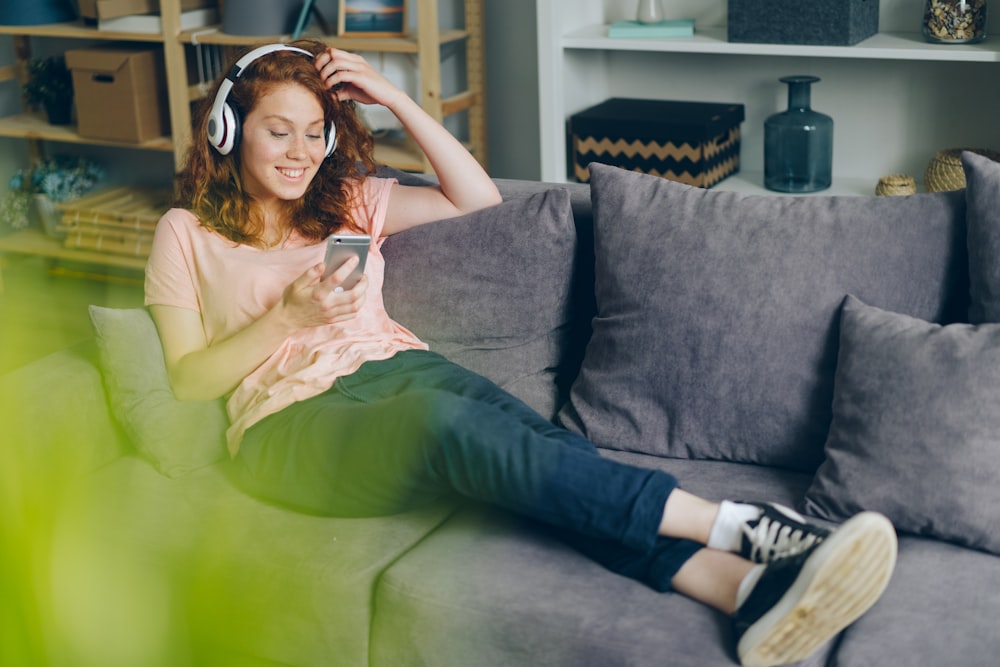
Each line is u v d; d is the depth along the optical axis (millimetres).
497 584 1367
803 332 1590
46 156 4172
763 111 3061
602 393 1716
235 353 1647
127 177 4113
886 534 1125
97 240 3717
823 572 1142
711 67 3080
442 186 1898
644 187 1757
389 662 1422
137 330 1707
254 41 3283
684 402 1646
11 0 3682
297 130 1703
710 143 2873
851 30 2623
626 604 1319
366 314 1768
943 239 1582
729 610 1284
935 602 1271
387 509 1516
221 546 272
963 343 1429
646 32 2883
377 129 3242
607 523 1334
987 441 1380
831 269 1600
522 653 1327
